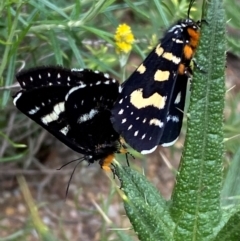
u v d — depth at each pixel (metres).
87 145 0.16
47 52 0.22
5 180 0.32
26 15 0.20
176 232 0.13
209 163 0.13
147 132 0.16
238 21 0.21
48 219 0.31
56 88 0.16
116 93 0.16
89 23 0.20
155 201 0.13
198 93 0.13
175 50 0.15
